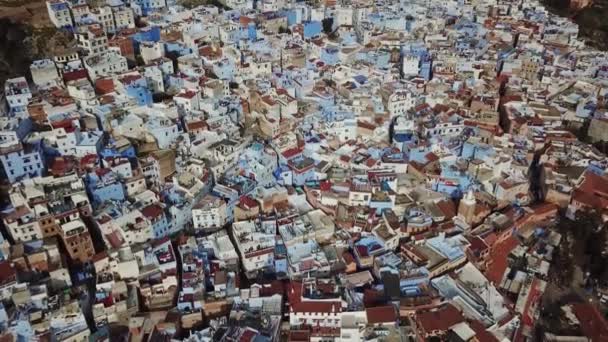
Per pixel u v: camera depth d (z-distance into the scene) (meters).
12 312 129.12
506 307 137.25
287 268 151.25
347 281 142.62
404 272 143.88
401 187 179.12
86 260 153.12
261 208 169.50
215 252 153.25
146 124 198.38
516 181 181.62
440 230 160.38
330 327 131.38
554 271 156.38
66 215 152.75
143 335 127.56
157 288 141.25
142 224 156.12
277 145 192.12
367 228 161.38
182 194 173.00
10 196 159.25
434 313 131.75
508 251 160.75
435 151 194.00
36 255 143.00
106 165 176.12
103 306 132.25
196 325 134.75
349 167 186.88
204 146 192.88
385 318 129.62
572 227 169.12
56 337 125.44
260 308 134.50
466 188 178.38
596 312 143.38
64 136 182.75
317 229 158.50
